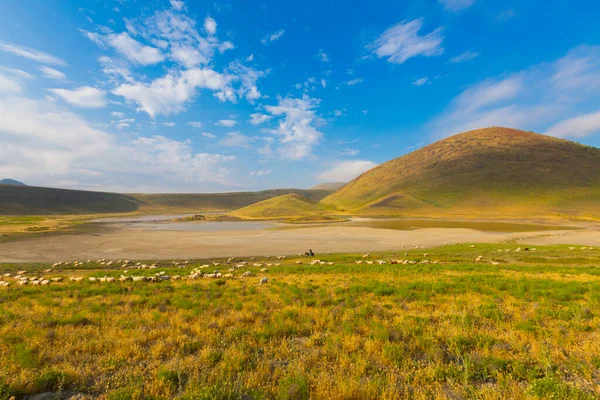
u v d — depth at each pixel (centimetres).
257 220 12438
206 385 605
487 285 1647
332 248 4650
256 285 1803
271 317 1058
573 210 13638
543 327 938
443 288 1574
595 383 621
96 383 628
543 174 18312
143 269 2884
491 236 5959
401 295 1420
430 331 904
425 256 3609
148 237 5956
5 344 808
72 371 659
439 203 17425
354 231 7194
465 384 610
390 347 761
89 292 1572
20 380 616
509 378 629
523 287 1536
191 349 816
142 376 642
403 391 603
